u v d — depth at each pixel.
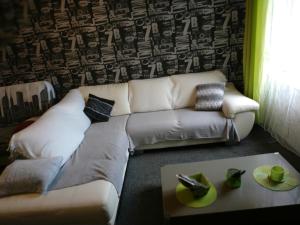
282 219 1.49
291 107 2.42
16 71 3.44
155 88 3.17
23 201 1.62
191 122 2.64
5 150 2.78
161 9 3.09
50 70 3.44
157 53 3.29
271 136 2.86
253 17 2.72
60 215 1.57
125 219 1.89
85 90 3.28
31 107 3.23
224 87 2.99
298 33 2.21
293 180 1.59
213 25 3.13
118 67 3.39
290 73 2.39
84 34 3.23
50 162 1.82
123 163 2.21
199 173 1.72
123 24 3.17
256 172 1.71
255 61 2.79
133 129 2.68
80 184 1.74
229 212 1.42
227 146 2.76
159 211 1.93
